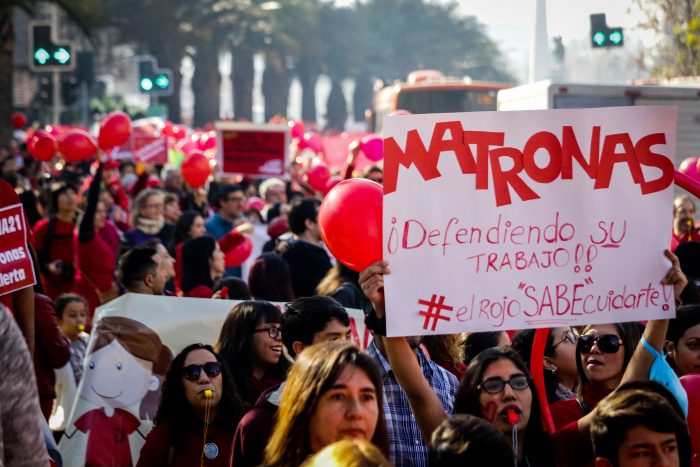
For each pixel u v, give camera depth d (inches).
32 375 126.9
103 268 384.5
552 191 170.1
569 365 214.5
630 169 171.9
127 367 250.7
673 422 144.6
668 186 172.9
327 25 2714.1
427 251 166.7
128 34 2181.3
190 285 319.9
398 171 165.9
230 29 2244.1
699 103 638.5
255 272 301.7
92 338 251.8
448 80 1139.9
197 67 2361.0
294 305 202.4
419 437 188.5
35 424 126.0
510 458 135.8
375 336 194.5
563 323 170.6
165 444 205.5
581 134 170.6
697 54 785.6
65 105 1216.2
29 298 200.7
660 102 636.1
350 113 3818.9
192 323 254.2
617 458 146.5
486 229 168.1
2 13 1232.2
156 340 252.4
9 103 1252.5
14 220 191.8
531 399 168.9
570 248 170.7
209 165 540.1
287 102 2642.7
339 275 290.8
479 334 226.4
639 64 898.1
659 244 173.2
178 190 644.1
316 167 553.3
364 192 167.3
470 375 165.9
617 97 631.2
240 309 225.0
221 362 207.0
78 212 414.6
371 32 3002.0
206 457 204.1
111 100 2444.6
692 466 182.5
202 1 2194.9
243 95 2428.6
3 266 190.9
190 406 205.5
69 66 830.5
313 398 143.5
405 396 189.9
